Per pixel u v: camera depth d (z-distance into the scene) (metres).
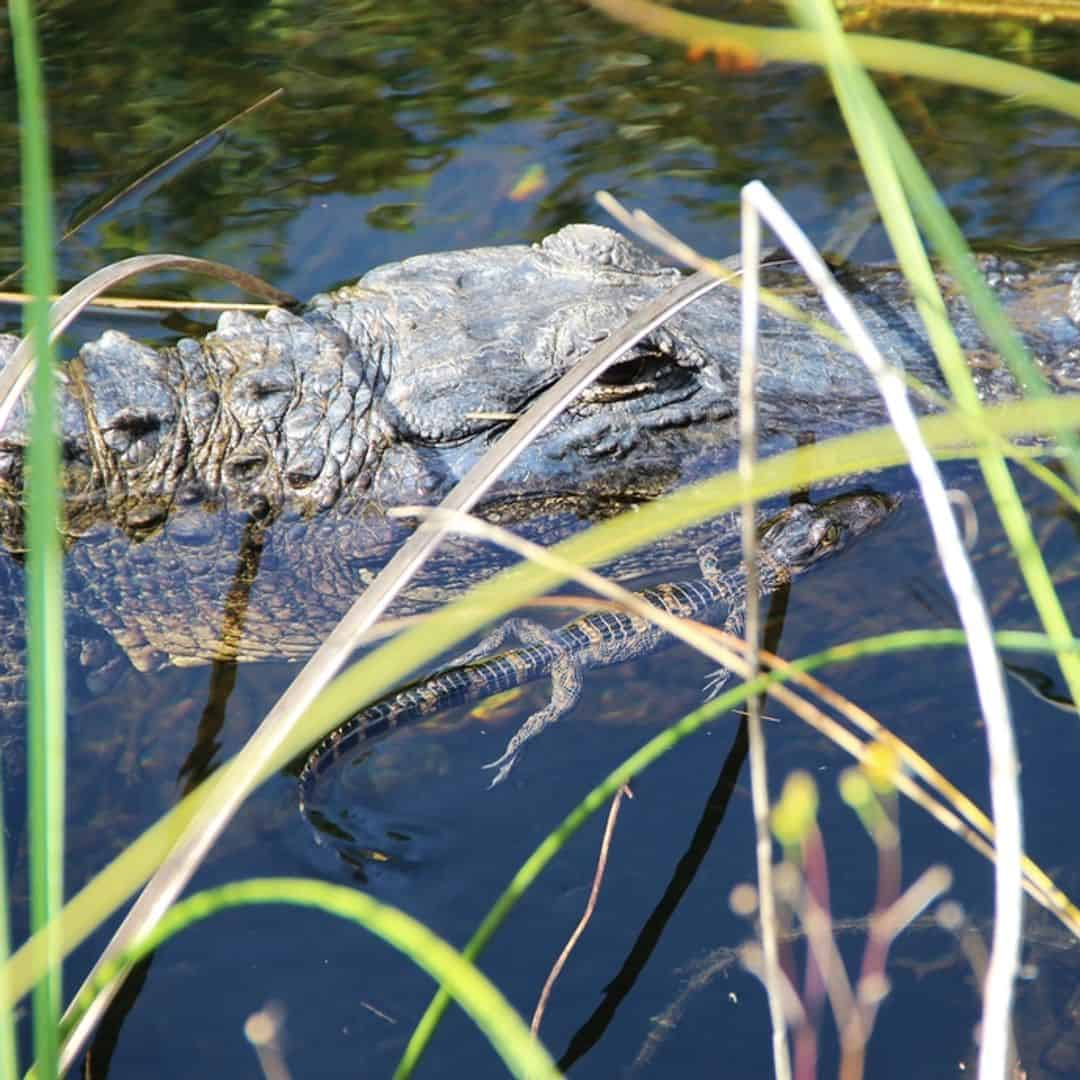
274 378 4.89
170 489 4.82
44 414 2.00
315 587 4.78
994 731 2.18
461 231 6.40
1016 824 2.17
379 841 3.72
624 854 3.61
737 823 3.68
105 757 4.14
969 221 6.21
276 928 3.49
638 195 6.54
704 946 3.35
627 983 3.27
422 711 4.23
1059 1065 3.06
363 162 6.93
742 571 4.67
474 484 2.88
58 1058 2.38
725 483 3.82
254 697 4.37
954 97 7.24
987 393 4.94
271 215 6.58
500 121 7.21
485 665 4.42
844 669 4.17
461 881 3.57
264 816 3.87
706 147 6.93
